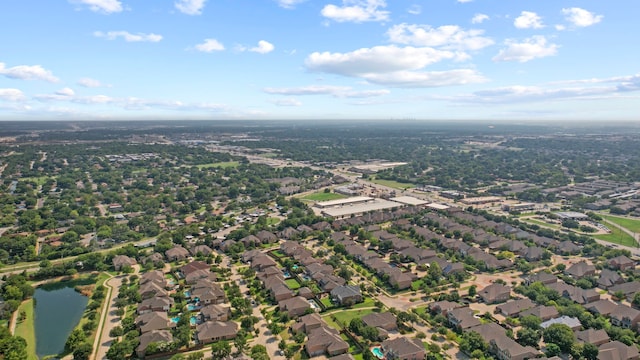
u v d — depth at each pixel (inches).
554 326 7332.7
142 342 7190.0
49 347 7480.3
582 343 7057.1
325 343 7170.3
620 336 7263.8
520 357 6781.5
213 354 6968.5
